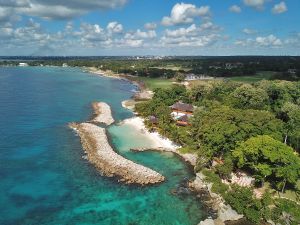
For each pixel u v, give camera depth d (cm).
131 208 6184
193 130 9094
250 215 5784
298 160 6444
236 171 7400
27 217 5809
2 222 5634
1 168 7694
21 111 13400
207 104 11956
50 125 11344
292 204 5862
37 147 9106
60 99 16525
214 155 8012
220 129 7800
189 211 6116
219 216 5972
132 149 8988
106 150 8662
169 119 10562
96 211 6062
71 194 6606
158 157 8556
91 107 14625
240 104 12081
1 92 18100
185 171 7781
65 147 9131
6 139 9725
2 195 6494
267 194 6116
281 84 13200
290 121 9125
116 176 7362
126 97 18000
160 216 5950
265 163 6769
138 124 11425
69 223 5684
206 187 6944
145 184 7062
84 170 7650
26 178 7225
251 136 7769
